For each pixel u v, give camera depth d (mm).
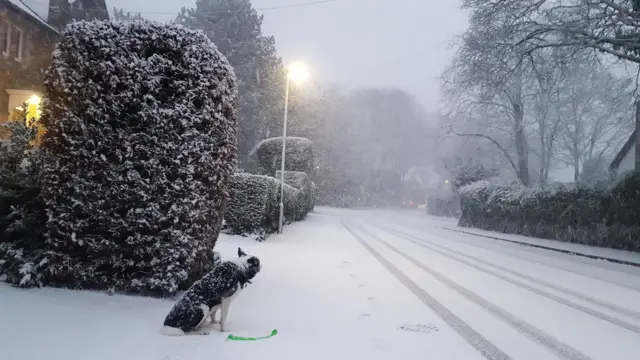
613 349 5875
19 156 7359
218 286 5426
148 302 6316
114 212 6430
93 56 6516
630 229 18328
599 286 10875
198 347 4867
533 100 34531
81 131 6422
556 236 22844
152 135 6590
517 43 19422
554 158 43875
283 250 13695
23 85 18016
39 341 4625
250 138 42844
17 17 17266
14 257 6539
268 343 5242
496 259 15711
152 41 6738
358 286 9156
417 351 5426
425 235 25750
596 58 18984
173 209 6512
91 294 6387
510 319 7230
